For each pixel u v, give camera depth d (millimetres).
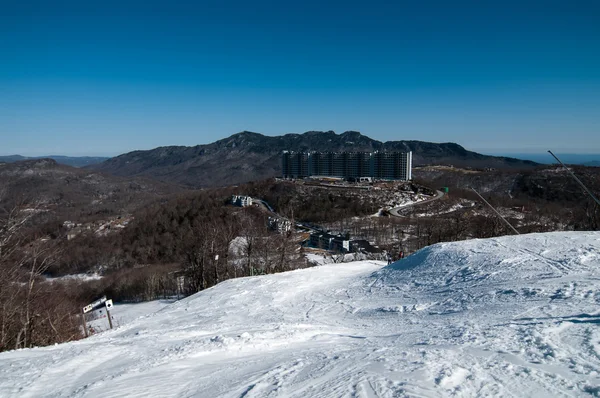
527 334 5527
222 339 7750
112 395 4770
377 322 10227
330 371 4871
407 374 4305
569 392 3654
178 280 39094
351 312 12102
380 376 4352
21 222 16766
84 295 40406
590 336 5125
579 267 11641
